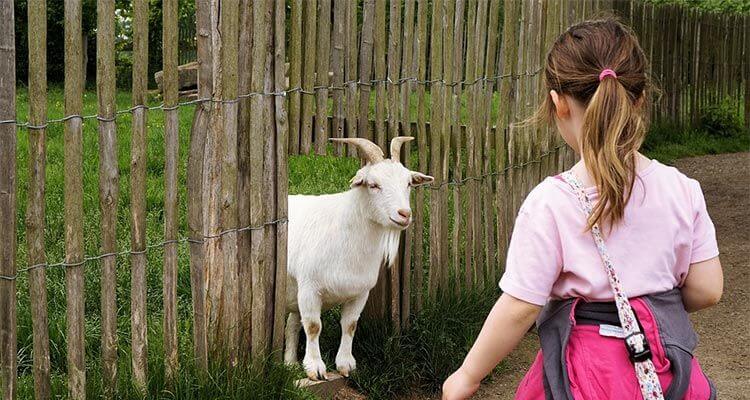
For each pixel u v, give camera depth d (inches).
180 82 490.3
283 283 178.4
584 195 84.9
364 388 193.9
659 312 83.5
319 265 187.0
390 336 205.5
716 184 431.5
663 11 531.5
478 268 239.9
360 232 184.9
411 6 202.5
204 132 158.9
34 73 133.5
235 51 159.9
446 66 215.3
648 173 86.1
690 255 86.8
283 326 181.2
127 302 209.3
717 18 580.7
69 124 138.6
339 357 194.2
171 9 148.9
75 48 137.5
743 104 620.1
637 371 81.5
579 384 83.3
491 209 244.1
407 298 211.8
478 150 232.8
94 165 319.3
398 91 205.0
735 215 366.6
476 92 229.5
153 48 707.4
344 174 343.3
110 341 150.8
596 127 82.7
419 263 215.3
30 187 136.3
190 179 159.0
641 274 84.0
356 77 193.5
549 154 274.4
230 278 167.5
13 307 138.2
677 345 82.8
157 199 291.0
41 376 142.9
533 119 92.8
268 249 174.9
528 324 84.9
